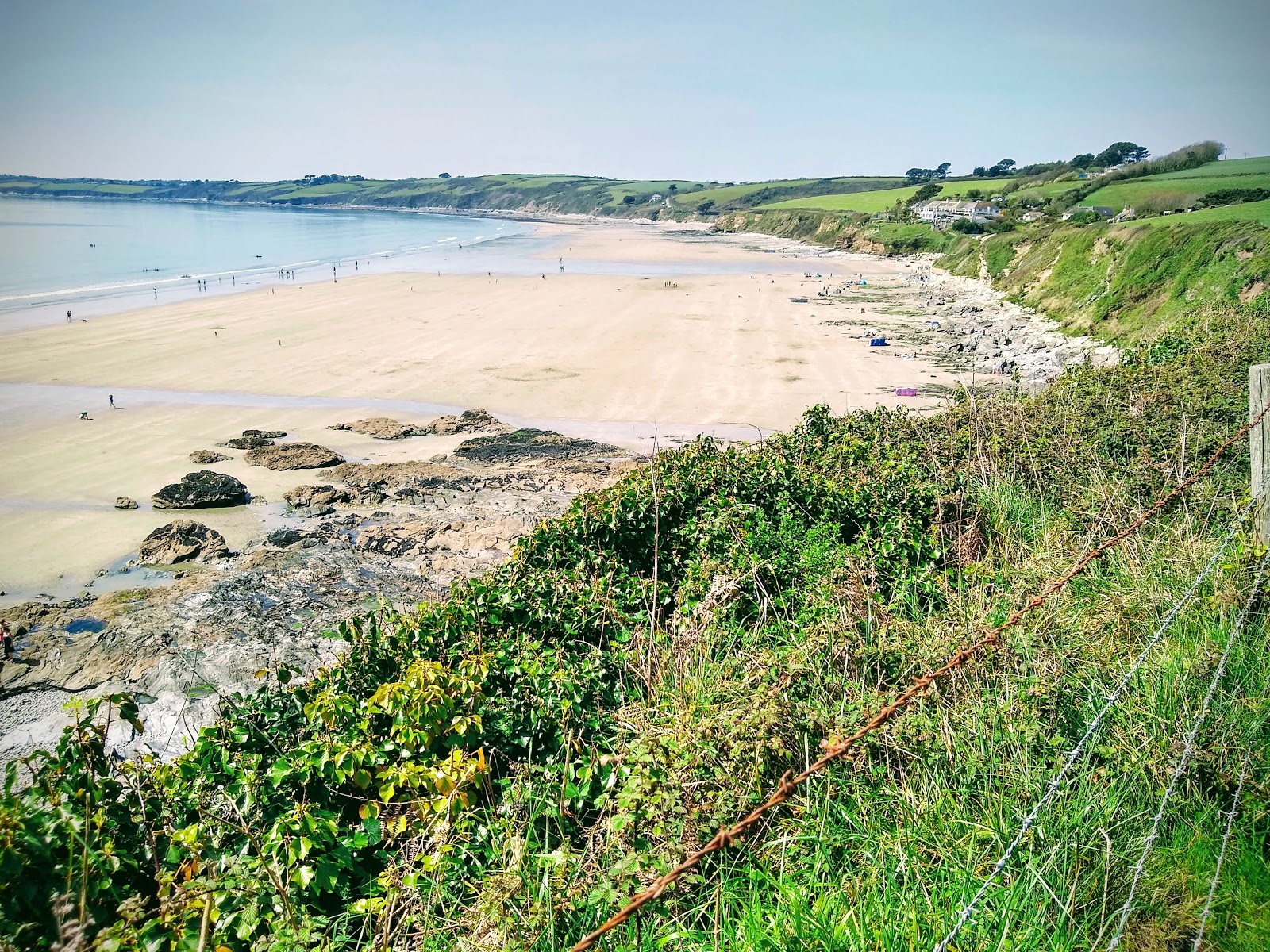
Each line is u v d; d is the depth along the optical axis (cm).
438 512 2066
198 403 3130
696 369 3809
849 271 9006
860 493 973
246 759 574
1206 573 591
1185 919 369
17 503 2117
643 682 668
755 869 428
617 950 380
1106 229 5422
